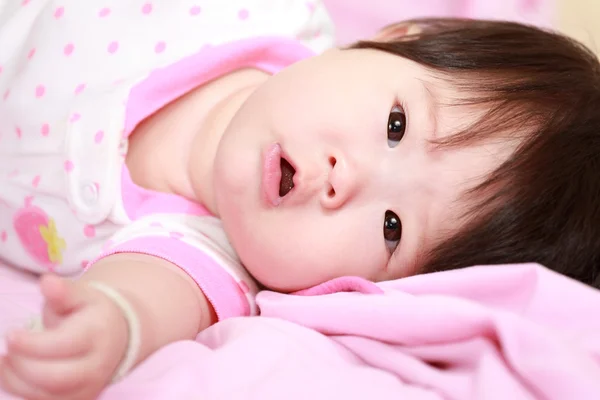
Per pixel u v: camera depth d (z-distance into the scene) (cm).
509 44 51
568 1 71
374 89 48
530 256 46
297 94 48
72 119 51
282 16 58
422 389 40
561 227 46
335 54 50
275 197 46
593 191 47
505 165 46
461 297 43
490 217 46
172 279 45
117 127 50
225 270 48
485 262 46
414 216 47
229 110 53
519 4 71
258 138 47
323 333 44
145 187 52
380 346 43
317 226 46
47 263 53
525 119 47
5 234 54
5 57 56
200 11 56
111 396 39
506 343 40
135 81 52
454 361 42
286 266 47
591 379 38
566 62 51
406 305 42
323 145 46
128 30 55
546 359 39
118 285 42
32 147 53
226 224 48
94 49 54
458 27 54
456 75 49
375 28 72
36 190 52
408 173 46
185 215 50
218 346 43
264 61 56
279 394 39
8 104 54
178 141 53
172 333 43
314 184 46
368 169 46
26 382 35
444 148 46
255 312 48
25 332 35
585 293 42
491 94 48
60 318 37
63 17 55
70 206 51
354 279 45
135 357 40
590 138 47
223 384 39
